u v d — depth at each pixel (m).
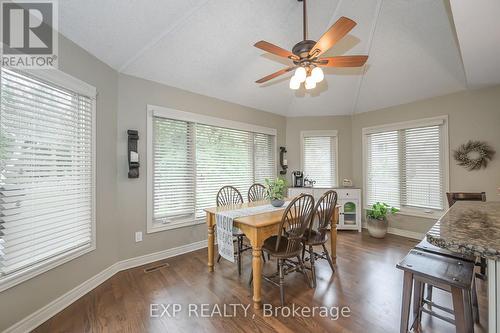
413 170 3.89
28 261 1.74
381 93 3.94
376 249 3.33
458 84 3.29
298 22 2.79
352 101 4.34
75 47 2.16
